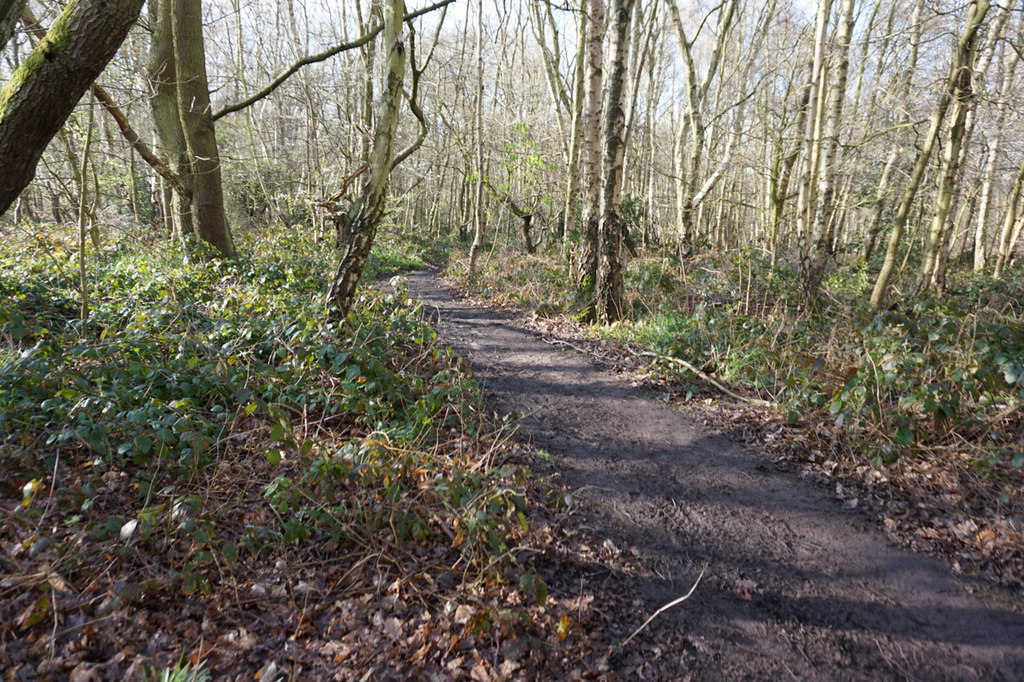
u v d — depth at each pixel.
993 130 14.10
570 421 6.42
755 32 20.94
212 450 4.60
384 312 8.67
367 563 3.61
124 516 3.67
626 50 9.38
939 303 9.70
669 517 4.54
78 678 2.52
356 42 10.20
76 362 5.20
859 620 3.46
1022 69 16.67
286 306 7.80
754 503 4.79
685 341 8.38
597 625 3.32
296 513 3.96
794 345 7.79
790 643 3.27
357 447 4.35
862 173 17.45
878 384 5.45
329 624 3.13
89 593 3.00
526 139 19.08
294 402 5.29
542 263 17.02
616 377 7.96
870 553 4.12
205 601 3.14
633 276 13.33
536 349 9.40
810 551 4.14
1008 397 5.43
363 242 7.38
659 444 5.89
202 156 12.09
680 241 16.25
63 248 11.07
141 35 12.77
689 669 3.05
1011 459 4.92
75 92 4.29
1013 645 3.26
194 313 7.39
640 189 31.69
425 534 3.85
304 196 18.09
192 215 12.57
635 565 3.92
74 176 7.79
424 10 7.67
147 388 4.94
